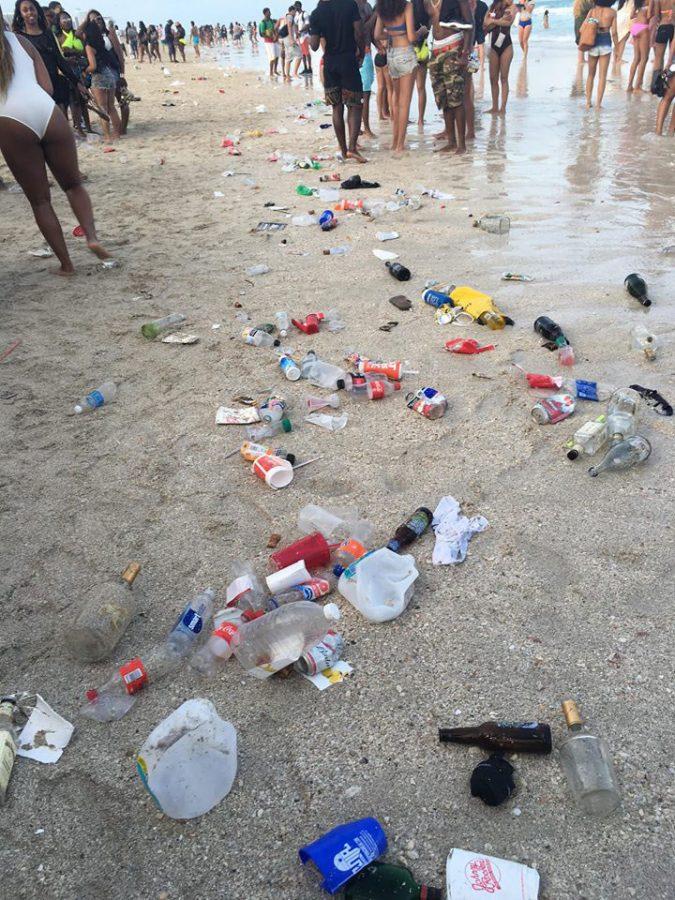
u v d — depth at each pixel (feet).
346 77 27.50
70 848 5.68
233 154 33.04
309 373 12.82
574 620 7.44
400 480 9.94
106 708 6.87
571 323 14.07
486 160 28.17
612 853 5.34
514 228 20.06
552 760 6.08
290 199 24.85
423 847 5.50
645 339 12.84
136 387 12.92
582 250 17.95
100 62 36.17
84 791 6.12
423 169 27.66
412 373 12.67
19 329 15.55
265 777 6.12
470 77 30.83
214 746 6.15
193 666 7.21
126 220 23.56
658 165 25.41
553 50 72.28
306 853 5.26
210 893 5.32
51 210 17.70
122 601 7.89
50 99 16.43
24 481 10.41
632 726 6.27
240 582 7.92
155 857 5.58
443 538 8.64
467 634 7.38
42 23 28.89
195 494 9.95
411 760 6.17
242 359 13.69
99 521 9.52
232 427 11.49
